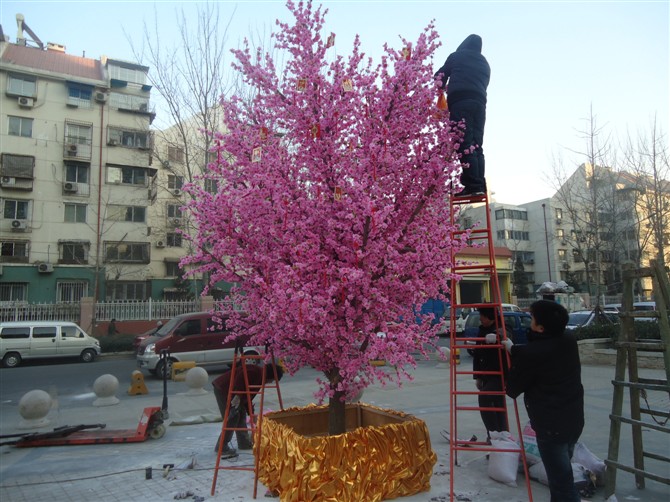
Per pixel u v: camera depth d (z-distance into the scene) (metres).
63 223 27.97
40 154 27.73
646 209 21.83
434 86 4.32
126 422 8.23
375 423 5.14
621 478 4.62
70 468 5.52
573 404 3.67
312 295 3.85
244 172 4.51
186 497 4.45
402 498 4.13
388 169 4.27
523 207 52.44
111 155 29.30
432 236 4.36
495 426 5.46
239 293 5.07
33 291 26.84
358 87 4.34
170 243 30.80
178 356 13.73
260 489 4.53
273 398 9.89
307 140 4.27
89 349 19.53
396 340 3.82
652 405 8.03
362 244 4.00
